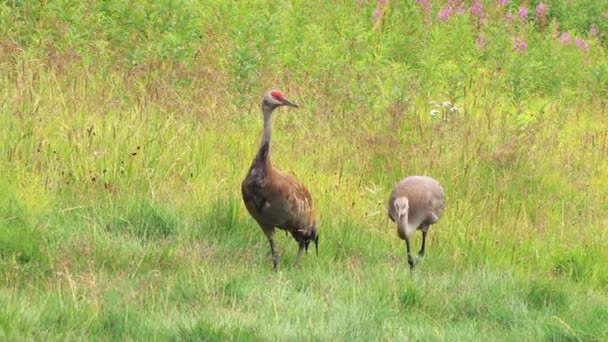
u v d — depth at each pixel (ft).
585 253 62.13
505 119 82.84
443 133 78.74
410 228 57.36
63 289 45.80
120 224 56.44
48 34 80.53
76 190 58.75
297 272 53.72
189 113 72.54
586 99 102.12
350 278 52.95
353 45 95.20
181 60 81.66
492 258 61.26
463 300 51.62
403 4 110.01
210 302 46.57
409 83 91.56
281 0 100.17
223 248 55.72
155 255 52.65
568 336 46.57
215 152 67.97
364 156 72.43
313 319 46.06
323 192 64.85
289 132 75.66
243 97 78.95
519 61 101.55
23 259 50.06
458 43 103.35
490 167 74.54
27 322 40.52
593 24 123.65
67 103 68.85
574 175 78.07
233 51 82.58
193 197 61.05
